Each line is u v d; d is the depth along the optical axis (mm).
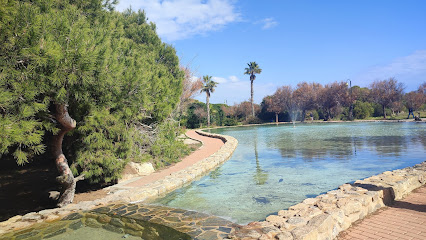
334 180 7727
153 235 4441
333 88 47562
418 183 6484
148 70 9477
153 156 10828
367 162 9922
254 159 12258
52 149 6148
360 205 4746
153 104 9688
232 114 53188
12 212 6199
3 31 3996
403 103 44281
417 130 22312
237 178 8758
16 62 4152
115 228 4812
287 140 19672
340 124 37875
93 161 7105
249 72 53062
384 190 5363
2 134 3840
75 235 4566
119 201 6477
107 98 6496
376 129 25672
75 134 7109
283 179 8203
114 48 6875
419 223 4273
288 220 4332
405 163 9438
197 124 41500
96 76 5395
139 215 5488
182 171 9539
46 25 4617
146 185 7785
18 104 4398
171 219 5203
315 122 46000
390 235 3920
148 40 13945
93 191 7547
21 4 4469
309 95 49469
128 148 7953
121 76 7082
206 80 43812
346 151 12805
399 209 5027
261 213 5465
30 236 4559
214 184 8156
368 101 48938
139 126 10031
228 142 17953
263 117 54125
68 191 6398
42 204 6777
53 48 4379
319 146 15227
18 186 8148
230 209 5797
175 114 14469
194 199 6688
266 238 3795
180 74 15102
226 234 4328
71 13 5902
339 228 4211
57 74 4527
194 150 15836
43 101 4887
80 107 6531
